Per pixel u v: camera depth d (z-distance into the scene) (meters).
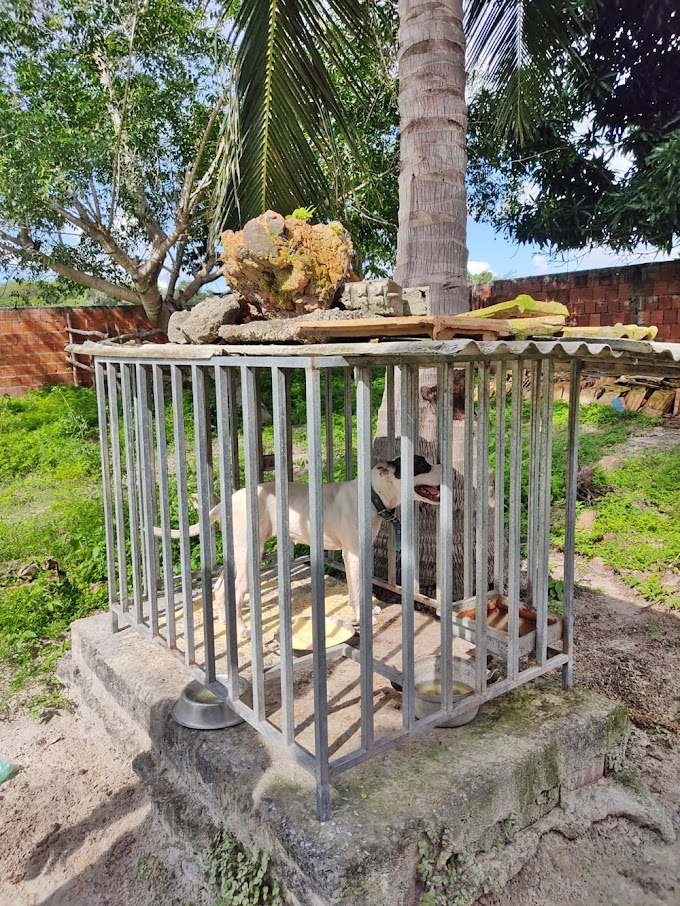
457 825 2.04
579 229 10.34
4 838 2.58
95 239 10.16
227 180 4.87
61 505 6.43
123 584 3.24
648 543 5.26
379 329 1.78
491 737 2.37
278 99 4.65
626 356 2.13
